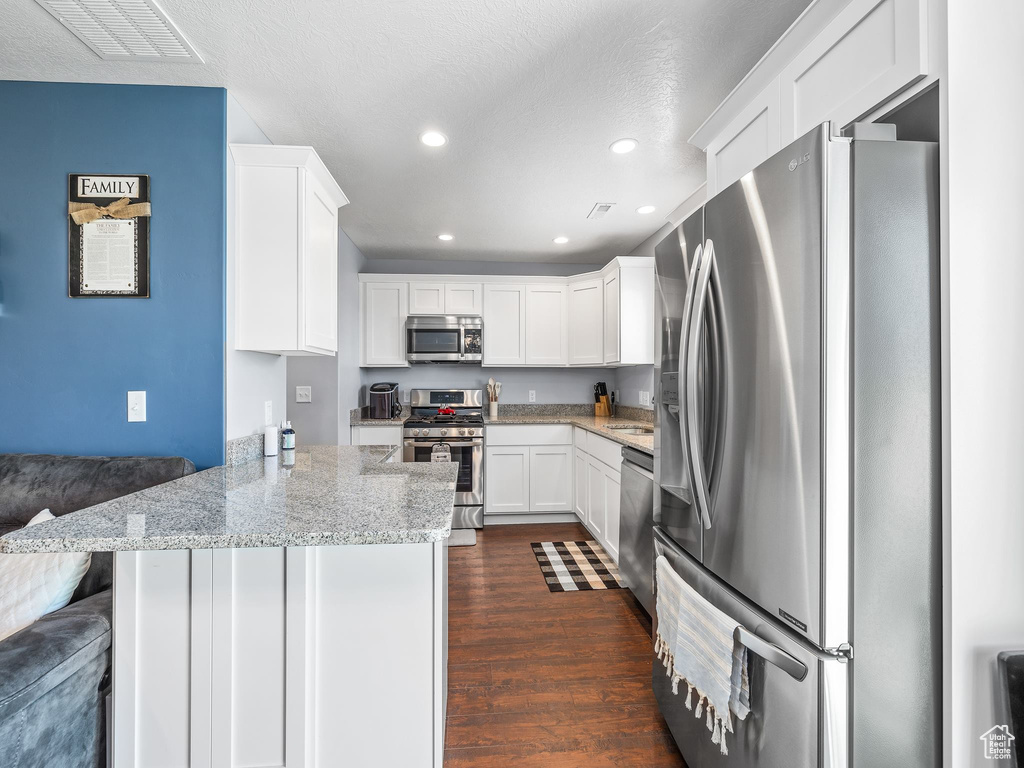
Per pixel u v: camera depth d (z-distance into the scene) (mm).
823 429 970
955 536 970
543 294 4445
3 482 1680
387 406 4238
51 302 1893
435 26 1580
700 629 1312
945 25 982
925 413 989
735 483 1228
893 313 981
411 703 1246
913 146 987
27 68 1802
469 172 2691
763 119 1586
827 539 969
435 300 4355
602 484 3346
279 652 1227
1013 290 987
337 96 1979
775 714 1089
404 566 1244
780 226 1070
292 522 1151
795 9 1510
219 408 1926
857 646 973
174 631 1215
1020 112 992
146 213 1903
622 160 2539
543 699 1862
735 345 1226
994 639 976
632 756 1594
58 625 1145
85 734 1146
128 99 1906
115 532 1075
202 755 1217
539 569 3137
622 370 4500
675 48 1688
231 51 1702
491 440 4098
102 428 1904
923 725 991
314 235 2143
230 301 1968
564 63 1770
